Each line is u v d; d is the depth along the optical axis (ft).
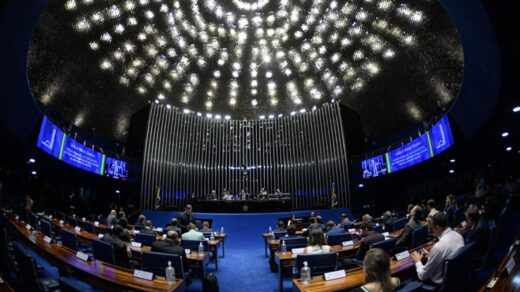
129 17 55.01
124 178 59.41
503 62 21.57
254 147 71.87
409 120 59.36
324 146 69.62
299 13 62.59
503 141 40.55
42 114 36.50
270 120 73.56
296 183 69.62
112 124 62.34
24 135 34.76
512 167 48.75
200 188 68.33
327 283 12.45
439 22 43.27
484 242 15.97
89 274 13.62
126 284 12.35
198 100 73.00
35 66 42.96
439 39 44.78
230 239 47.55
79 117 54.65
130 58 59.57
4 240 14.08
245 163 71.00
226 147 71.46
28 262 10.56
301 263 15.83
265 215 50.65
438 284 11.96
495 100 28.04
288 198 56.44
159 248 18.13
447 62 45.52
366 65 62.18
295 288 12.59
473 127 36.04
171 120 69.05
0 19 18.90
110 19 52.26
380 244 16.53
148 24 58.44
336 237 23.54
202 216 50.62
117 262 18.39
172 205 64.34
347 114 69.62
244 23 64.54
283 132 72.59
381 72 60.03
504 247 19.02
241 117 74.49
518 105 29.07
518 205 30.58
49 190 55.11
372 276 8.07
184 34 63.72
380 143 66.28
